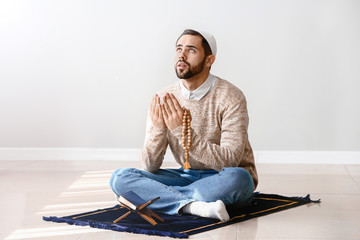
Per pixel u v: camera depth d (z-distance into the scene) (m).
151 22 5.00
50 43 5.11
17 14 5.13
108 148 5.10
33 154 5.15
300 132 4.88
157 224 2.21
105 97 5.09
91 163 4.80
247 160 2.58
